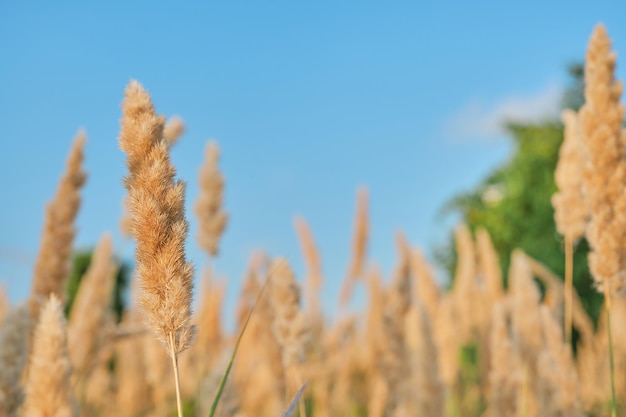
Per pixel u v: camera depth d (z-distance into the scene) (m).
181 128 4.74
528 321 5.01
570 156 5.48
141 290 2.02
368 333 7.12
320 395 6.73
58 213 4.27
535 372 4.94
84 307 5.10
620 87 3.89
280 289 4.62
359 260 8.82
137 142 2.09
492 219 33.75
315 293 8.34
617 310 7.79
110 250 5.33
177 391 1.97
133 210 2.05
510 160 36.62
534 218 32.16
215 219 6.11
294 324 4.60
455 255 35.72
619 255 3.76
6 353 2.75
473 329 8.68
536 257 30.52
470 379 8.23
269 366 5.02
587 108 3.93
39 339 2.71
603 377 7.64
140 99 2.12
